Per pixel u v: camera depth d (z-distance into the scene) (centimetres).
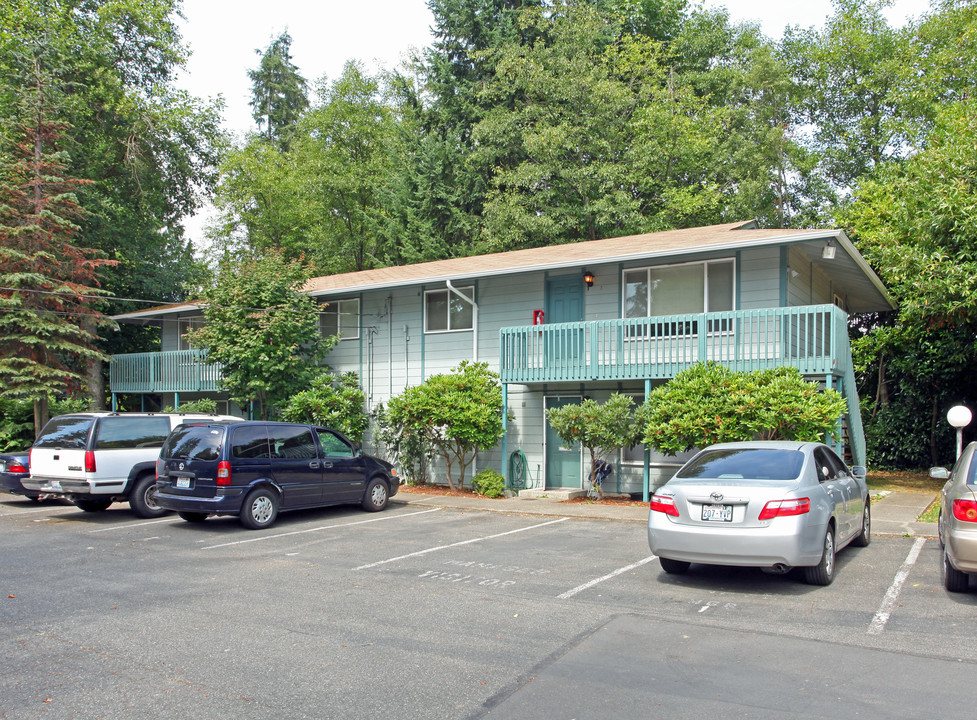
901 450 2139
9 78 2678
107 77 2906
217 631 641
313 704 479
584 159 3081
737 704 471
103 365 3088
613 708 466
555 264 1650
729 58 3575
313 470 1327
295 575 870
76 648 596
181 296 3334
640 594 762
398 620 673
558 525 1263
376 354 2109
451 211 3344
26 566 931
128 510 1494
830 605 709
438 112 3659
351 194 3944
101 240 2936
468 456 1892
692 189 2945
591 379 1605
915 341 2017
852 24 3020
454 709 468
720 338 1458
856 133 3062
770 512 737
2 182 2175
